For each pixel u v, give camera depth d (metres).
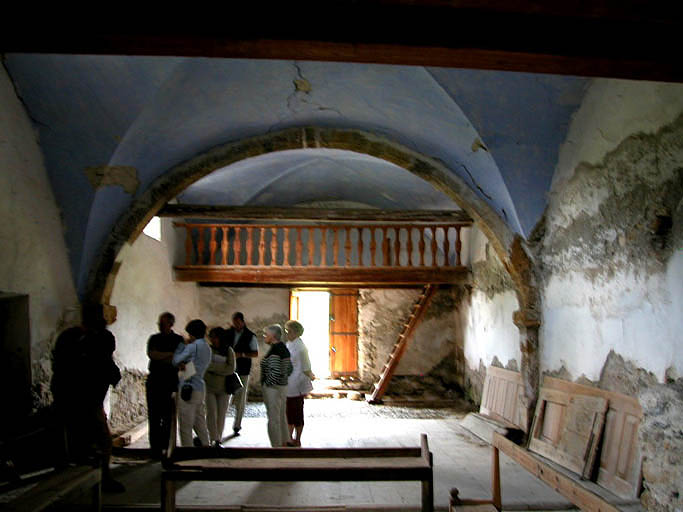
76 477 3.64
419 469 3.85
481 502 4.63
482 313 9.91
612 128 5.46
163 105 6.25
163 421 6.12
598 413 5.43
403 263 12.27
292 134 7.40
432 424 8.70
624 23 3.39
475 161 7.07
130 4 3.17
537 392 6.91
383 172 10.51
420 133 7.18
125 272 7.68
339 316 12.02
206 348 5.85
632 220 5.09
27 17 3.15
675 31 3.41
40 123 5.83
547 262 6.88
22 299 5.56
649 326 4.80
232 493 5.06
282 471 3.79
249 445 6.94
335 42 3.25
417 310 10.88
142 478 5.46
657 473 4.47
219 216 8.97
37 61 5.27
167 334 6.21
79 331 5.21
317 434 7.85
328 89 6.60
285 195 11.74
